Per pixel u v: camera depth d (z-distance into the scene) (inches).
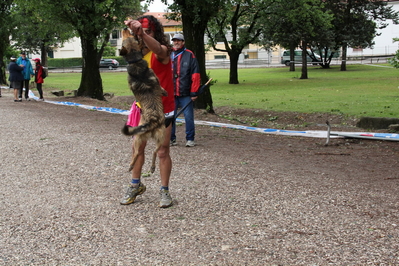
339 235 150.3
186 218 168.9
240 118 551.2
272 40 1675.7
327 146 332.2
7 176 229.9
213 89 1006.4
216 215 171.6
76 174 233.8
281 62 2479.1
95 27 659.4
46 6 644.1
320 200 189.6
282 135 392.2
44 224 162.7
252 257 134.0
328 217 168.1
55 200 190.7
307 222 163.0
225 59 2898.6
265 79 1347.2
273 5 1127.6
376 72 1501.0
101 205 184.5
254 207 180.7
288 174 237.5
